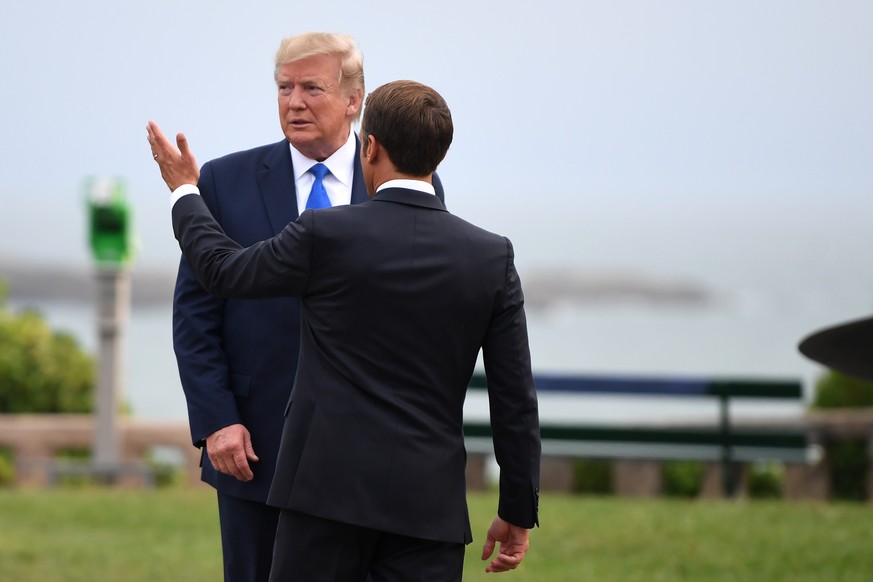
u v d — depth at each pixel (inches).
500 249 332.5
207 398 370.9
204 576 626.8
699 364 3336.6
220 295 331.9
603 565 635.5
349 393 316.8
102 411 1114.1
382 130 329.1
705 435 969.5
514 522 334.6
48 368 1293.1
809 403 1166.3
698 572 616.4
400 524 314.0
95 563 652.7
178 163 356.5
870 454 993.5
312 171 388.2
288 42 384.2
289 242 319.9
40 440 1149.1
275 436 374.6
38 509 842.8
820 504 837.2
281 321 377.1
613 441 978.7
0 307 1448.1
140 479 1101.7
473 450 1007.0
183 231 346.3
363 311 317.4
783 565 624.1
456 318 322.7
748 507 817.5
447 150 335.0
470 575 620.7
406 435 316.8
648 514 781.9
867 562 626.5
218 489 382.6
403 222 324.8
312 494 314.0
